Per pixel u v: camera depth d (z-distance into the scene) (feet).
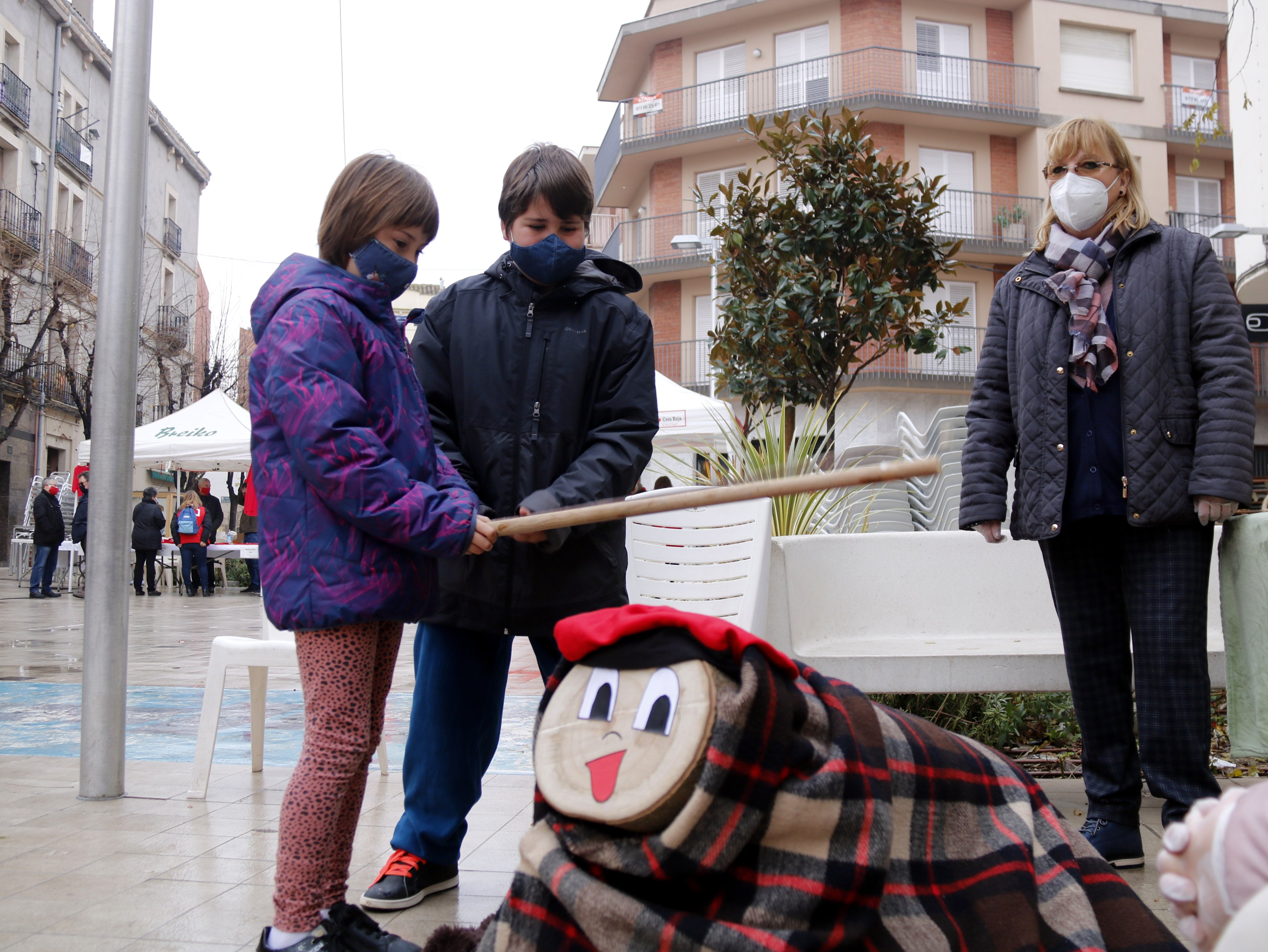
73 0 106.22
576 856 4.83
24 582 73.51
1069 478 10.05
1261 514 9.68
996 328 11.03
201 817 11.84
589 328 9.36
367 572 7.29
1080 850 6.18
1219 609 13.12
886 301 21.11
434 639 9.29
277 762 15.30
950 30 93.35
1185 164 95.20
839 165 22.02
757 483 5.15
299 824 7.16
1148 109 92.84
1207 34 95.55
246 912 8.61
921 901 5.15
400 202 7.67
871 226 21.48
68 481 77.97
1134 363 9.75
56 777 14.10
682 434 37.17
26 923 8.33
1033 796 6.17
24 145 93.35
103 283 13.10
